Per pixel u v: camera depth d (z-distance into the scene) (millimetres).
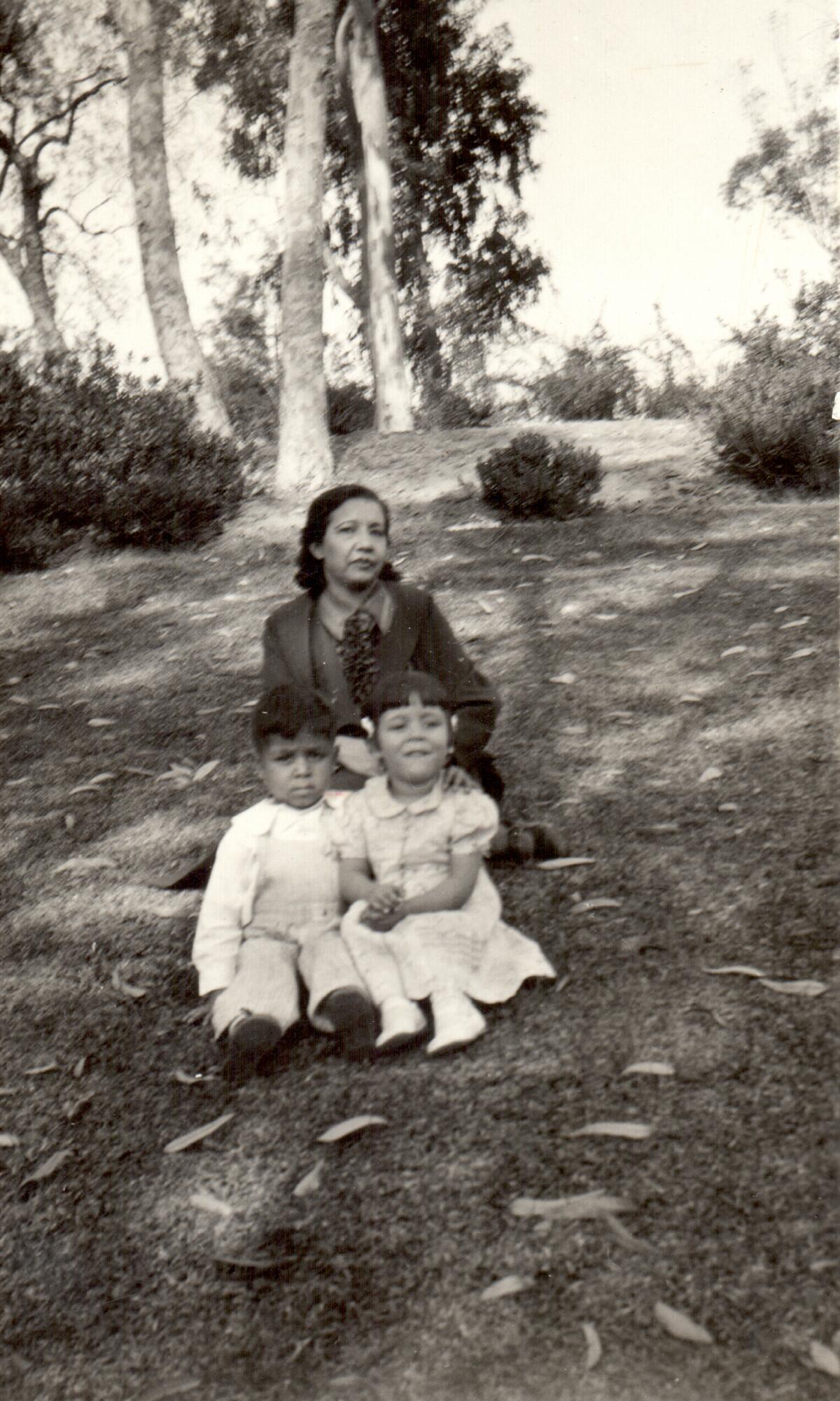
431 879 2873
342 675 3332
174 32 14531
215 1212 2361
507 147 17406
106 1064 2875
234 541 8594
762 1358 1869
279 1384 1982
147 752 4957
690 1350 1902
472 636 6059
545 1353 1943
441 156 17422
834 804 3566
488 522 8461
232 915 2912
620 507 8586
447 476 9984
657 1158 2277
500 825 3482
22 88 16844
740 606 5906
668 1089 2449
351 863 2891
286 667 3371
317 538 3322
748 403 8922
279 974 2779
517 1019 2758
